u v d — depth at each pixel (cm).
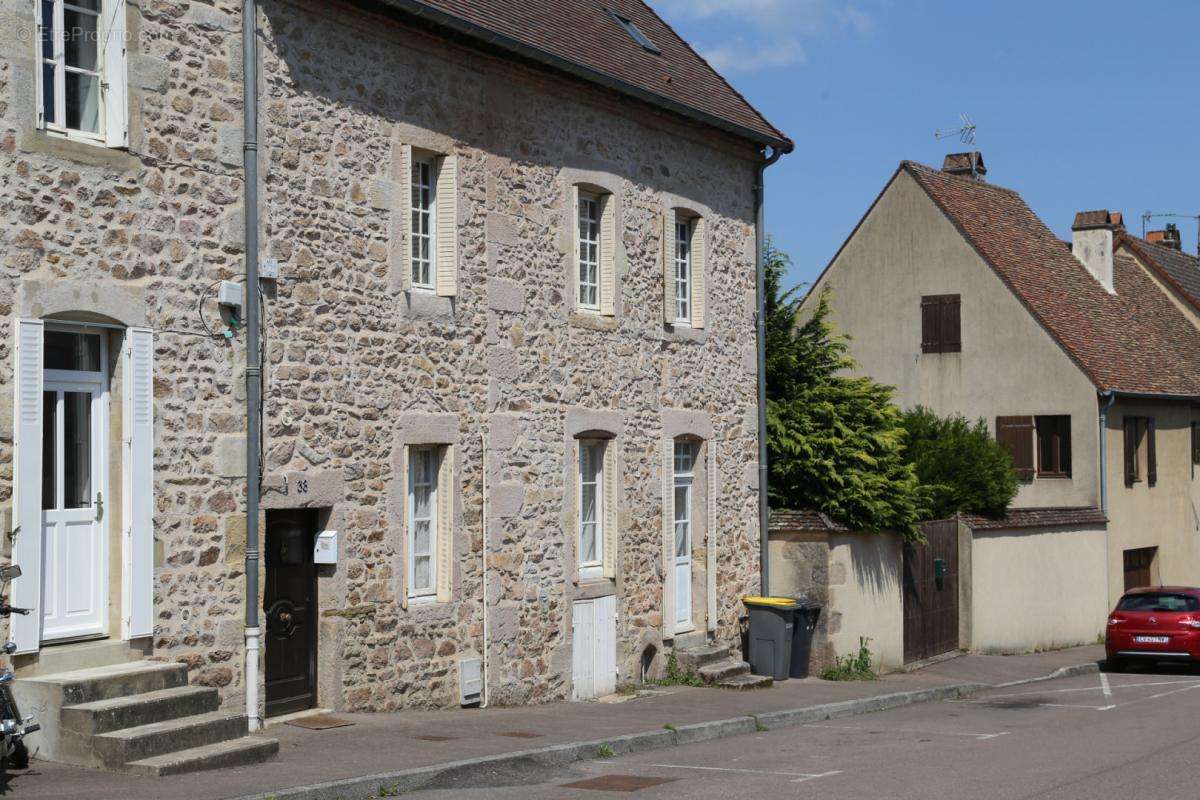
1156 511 3048
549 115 1513
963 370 2938
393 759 1009
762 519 1891
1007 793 978
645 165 1681
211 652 1094
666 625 1695
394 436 1290
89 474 1027
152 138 1056
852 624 1914
